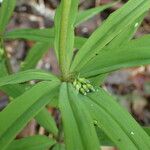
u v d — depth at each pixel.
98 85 0.21
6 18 0.27
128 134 0.17
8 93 0.24
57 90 0.19
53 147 0.25
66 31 0.19
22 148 0.25
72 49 0.20
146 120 0.45
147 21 0.53
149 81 0.48
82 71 0.20
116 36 0.22
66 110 0.18
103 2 0.54
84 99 0.19
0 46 0.28
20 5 0.52
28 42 0.48
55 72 0.46
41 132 0.38
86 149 0.16
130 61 0.19
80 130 0.17
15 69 0.45
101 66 0.20
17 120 0.17
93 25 0.52
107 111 0.18
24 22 0.51
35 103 0.18
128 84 0.47
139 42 0.20
